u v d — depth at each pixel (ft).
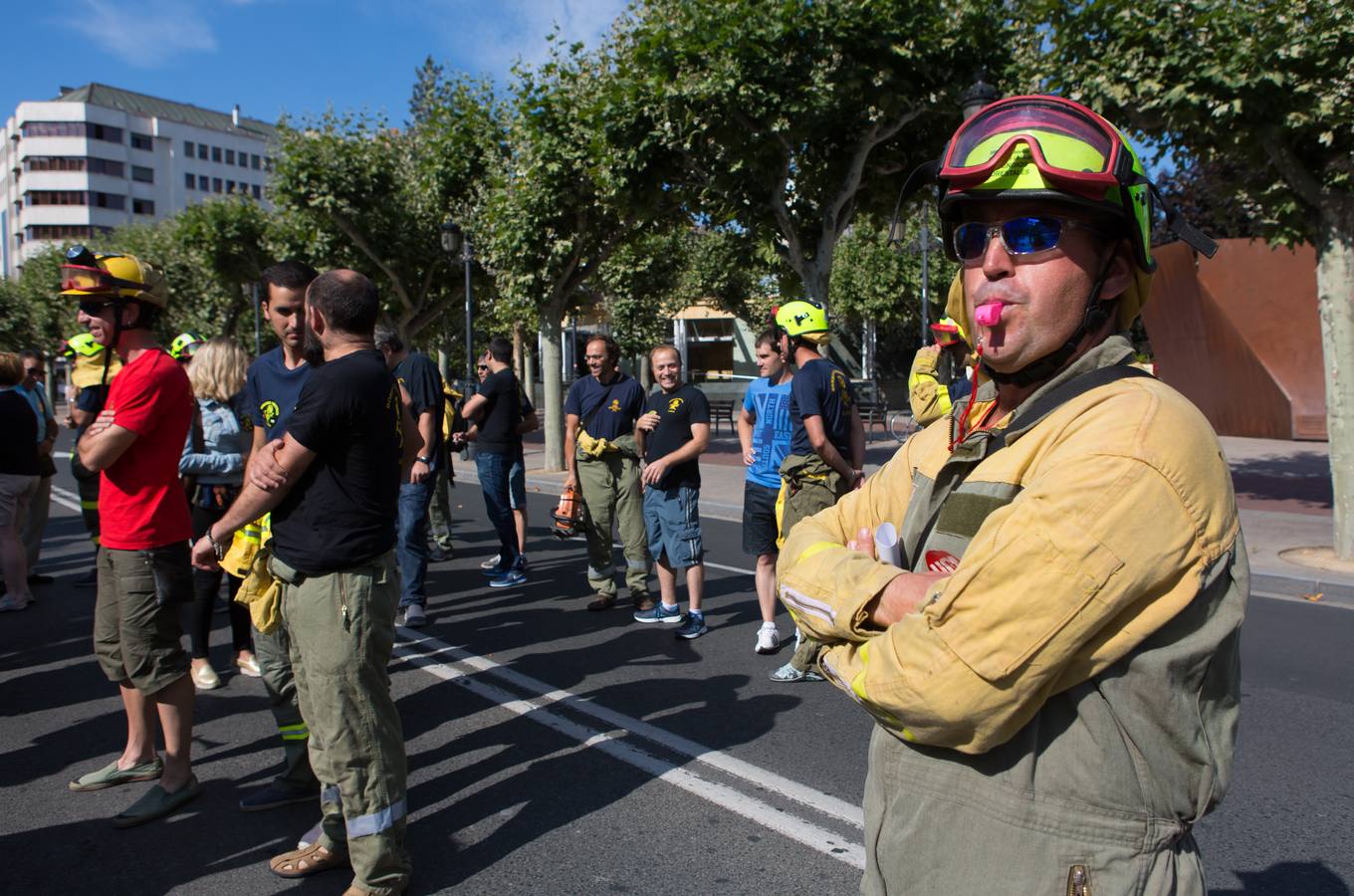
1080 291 4.08
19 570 22.72
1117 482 3.48
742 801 11.60
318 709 9.04
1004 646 3.51
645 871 10.00
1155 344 65.05
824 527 5.15
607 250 51.21
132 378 10.78
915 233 64.03
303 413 8.76
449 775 12.57
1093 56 24.18
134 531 11.14
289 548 8.98
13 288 139.74
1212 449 3.68
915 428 67.62
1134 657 3.62
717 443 69.67
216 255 81.25
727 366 117.08
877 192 42.65
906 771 4.08
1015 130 4.04
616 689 15.96
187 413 11.55
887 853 4.12
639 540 20.71
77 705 15.66
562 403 53.01
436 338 101.04
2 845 10.75
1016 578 3.50
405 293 69.00
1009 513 3.66
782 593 4.69
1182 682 3.63
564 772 12.59
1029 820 3.72
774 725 14.17
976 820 3.82
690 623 19.16
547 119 46.93
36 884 9.89
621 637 19.26
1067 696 3.73
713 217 42.86
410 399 20.22
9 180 350.64
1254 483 41.45
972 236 4.26
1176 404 3.74
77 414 22.15
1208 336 60.49
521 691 15.92
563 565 27.20
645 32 37.58
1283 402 57.47
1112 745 3.66
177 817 11.44
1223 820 11.04
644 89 37.29
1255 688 15.96
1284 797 11.64
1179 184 53.93
